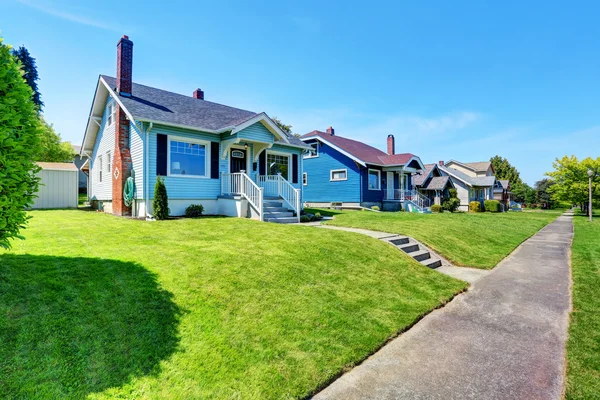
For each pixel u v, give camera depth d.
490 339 3.75
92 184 17.03
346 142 25.47
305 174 25.64
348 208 22.80
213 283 4.29
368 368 3.09
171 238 6.77
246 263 5.18
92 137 16.52
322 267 5.59
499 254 9.05
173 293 3.86
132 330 3.08
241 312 3.74
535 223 18.64
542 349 3.48
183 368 2.70
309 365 2.99
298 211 11.97
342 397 2.61
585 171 28.25
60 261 4.57
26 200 3.74
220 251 5.71
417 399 2.58
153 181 10.80
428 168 30.09
